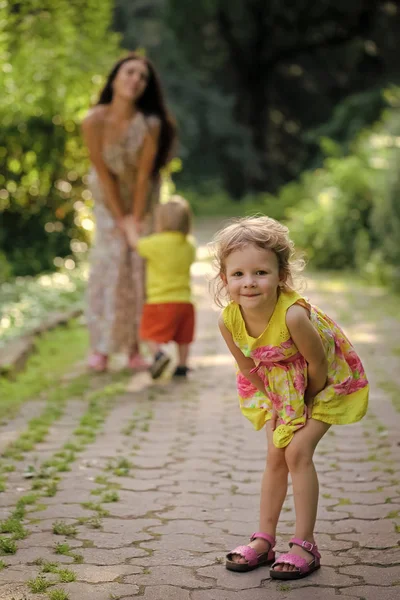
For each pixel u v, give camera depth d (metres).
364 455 6.95
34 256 17.19
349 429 7.78
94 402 8.62
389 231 17.83
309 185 27.48
